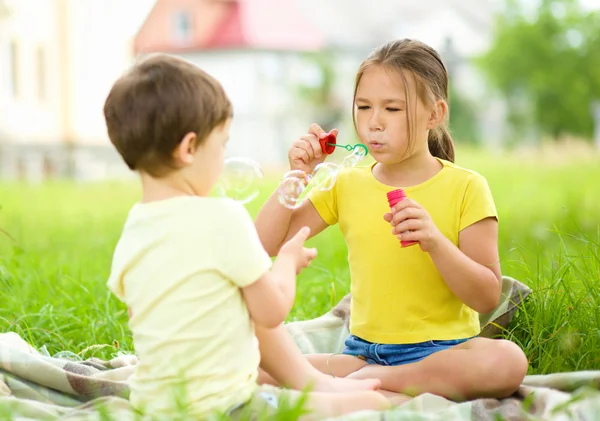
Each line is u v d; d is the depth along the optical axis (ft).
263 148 100.27
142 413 7.17
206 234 7.11
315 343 10.25
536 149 91.30
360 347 9.02
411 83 8.63
